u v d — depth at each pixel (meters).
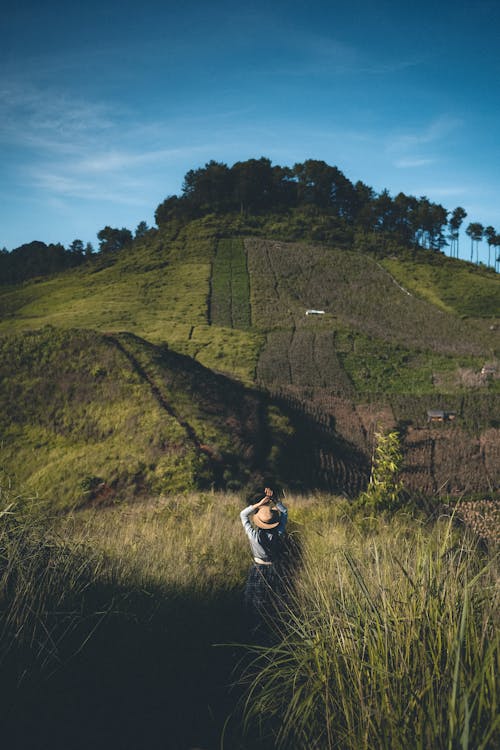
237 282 100.56
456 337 79.31
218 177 164.50
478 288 107.44
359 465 36.28
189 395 37.12
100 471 27.39
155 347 44.25
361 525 6.56
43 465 29.05
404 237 154.38
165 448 29.05
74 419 33.47
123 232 187.38
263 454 32.78
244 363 61.56
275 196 172.50
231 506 10.50
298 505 10.39
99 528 6.60
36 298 102.88
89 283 106.62
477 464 34.75
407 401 50.34
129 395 35.12
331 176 172.00
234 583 4.73
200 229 136.75
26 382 37.22
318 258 117.75
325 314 83.50
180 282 100.62
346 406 48.38
